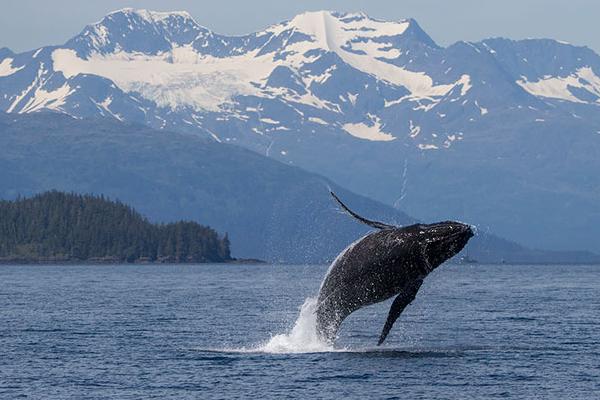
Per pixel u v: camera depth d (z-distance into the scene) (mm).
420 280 157125
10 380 153875
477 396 141000
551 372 159125
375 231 161875
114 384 150250
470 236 155500
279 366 163250
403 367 162375
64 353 182375
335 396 140750
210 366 164625
